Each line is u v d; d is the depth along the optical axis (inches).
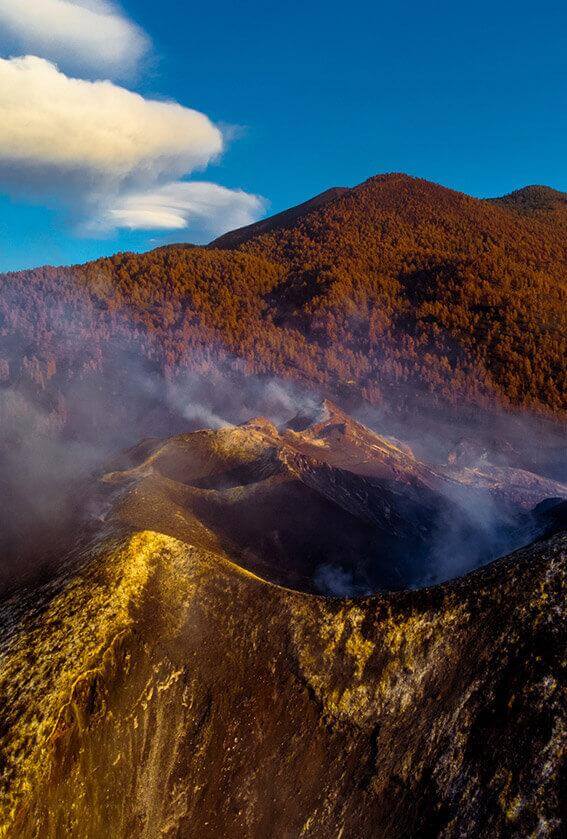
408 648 935.0
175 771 941.8
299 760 903.7
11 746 896.3
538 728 747.4
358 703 919.0
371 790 822.5
